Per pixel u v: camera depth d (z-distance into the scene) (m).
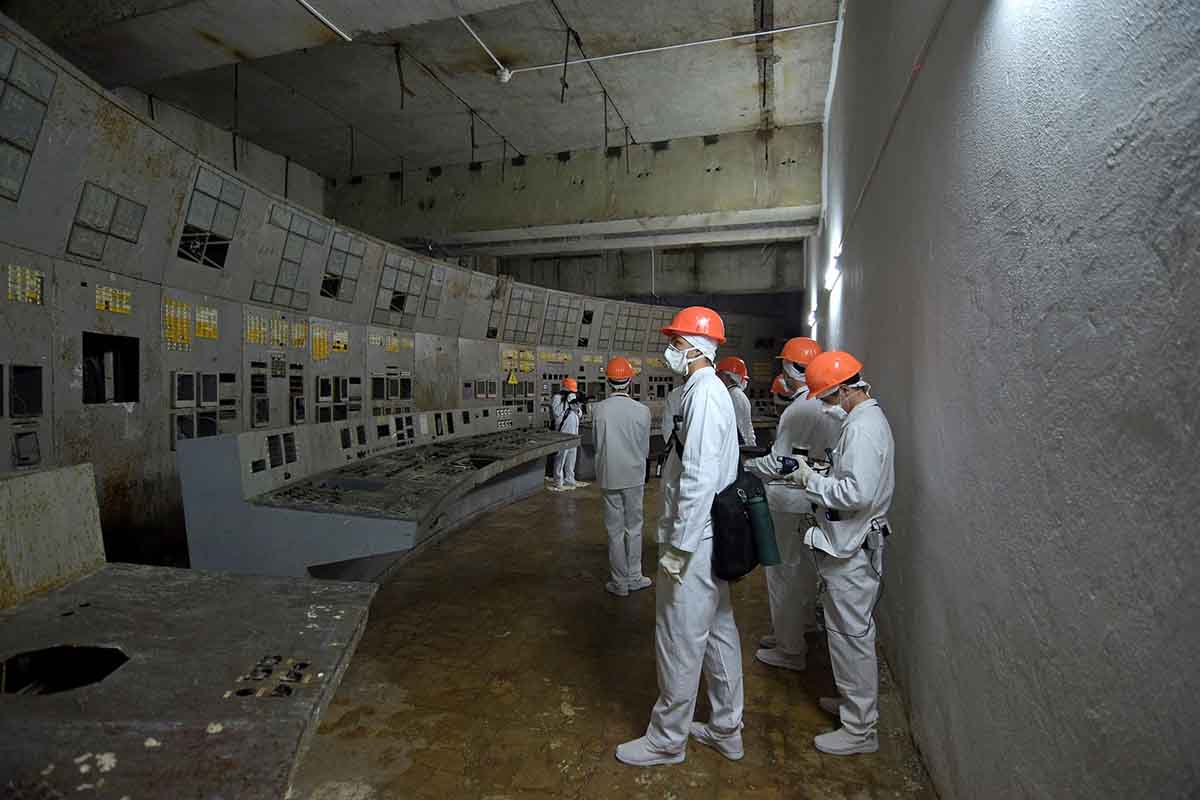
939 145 1.87
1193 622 0.70
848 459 2.03
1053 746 1.07
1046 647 1.10
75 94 2.63
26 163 2.53
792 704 2.46
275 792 0.80
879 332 2.96
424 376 6.11
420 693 2.47
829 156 6.12
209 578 1.53
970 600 1.54
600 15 4.90
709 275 11.22
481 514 5.69
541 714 2.32
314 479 3.40
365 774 1.95
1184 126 0.72
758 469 2.70
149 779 0.81
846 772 2.01
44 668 1.16
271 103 6.33
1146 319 0.80
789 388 3.17
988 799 1.41
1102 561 0.91
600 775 1.97
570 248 8.77
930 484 1.96
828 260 5.91
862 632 2.08
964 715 1.59
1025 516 1.21
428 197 8.04
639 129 7.00
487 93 6.16
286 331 4.40
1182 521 0.72
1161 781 0.76
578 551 4.55
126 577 1.50
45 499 1.41
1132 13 0.83
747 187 7.05
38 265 2.69
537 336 8.02
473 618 3.26
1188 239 0.71
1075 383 1.00
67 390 2.85
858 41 3.79
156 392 3.36
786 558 2.71
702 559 1.92
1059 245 1.06
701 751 2.11
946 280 1.79
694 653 1.95
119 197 3.00
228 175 3.60
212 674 1.07
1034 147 1.17
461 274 6.44
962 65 1.64
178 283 3.49
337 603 1.41
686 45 5.28
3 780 0.79
